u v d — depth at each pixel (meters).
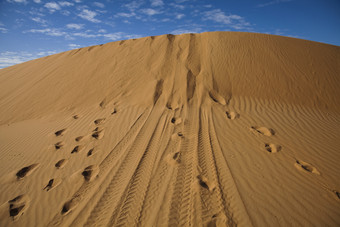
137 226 2.15
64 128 4.91
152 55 7.64
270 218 2.18
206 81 6.09
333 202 2.37
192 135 4.04
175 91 5.93
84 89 6.89
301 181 2.72
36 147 4.14
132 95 6.22
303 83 5.90
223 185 2.67
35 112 6.24
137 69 7.22
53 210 2.49
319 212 2.24
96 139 4.19
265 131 4.14
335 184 2.65
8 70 11.80
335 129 4.21
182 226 2.12
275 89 5.81
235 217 2.20
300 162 3.14
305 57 6.72
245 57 6.80
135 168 3.12
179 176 2.87
